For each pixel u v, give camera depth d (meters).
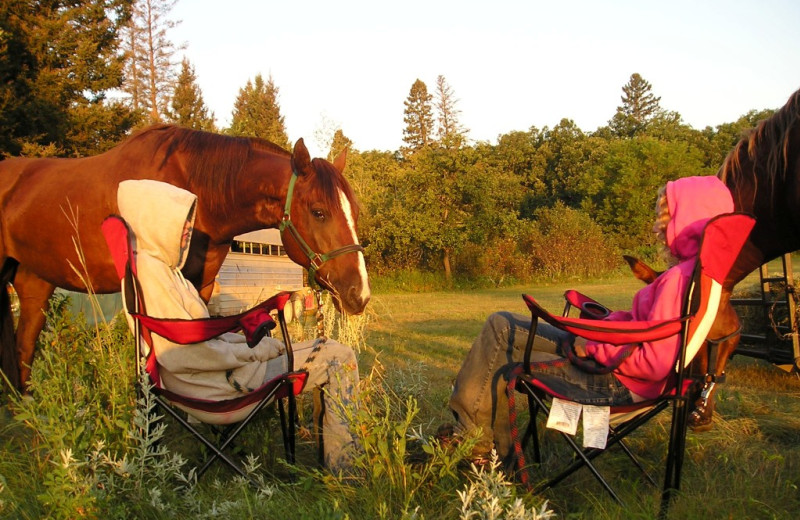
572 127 60.88
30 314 4.64
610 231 36.94
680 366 2.42
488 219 26.88
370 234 26.44
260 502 2.49
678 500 2.51
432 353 7.41
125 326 4.38
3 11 17.55
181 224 2.79
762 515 2.58
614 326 2.37
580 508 2.67
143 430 2.88
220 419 2.76
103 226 2.74
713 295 2.46
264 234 13.61
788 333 4.95
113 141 20.28
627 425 2.66
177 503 2.58
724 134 50.22
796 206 3.64
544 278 26.58
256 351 2.92
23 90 17.75
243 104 64.19
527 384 2.62
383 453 2.62
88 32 20.30
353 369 3.04
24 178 4.46
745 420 3.90
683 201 2.68
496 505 2.11
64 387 3.01
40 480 2.80
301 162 3.72
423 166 27.06
